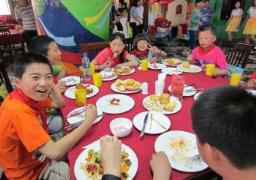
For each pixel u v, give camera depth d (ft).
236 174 1.88
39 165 3.95
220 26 22.72
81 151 3.42
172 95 5.14
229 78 6.52
